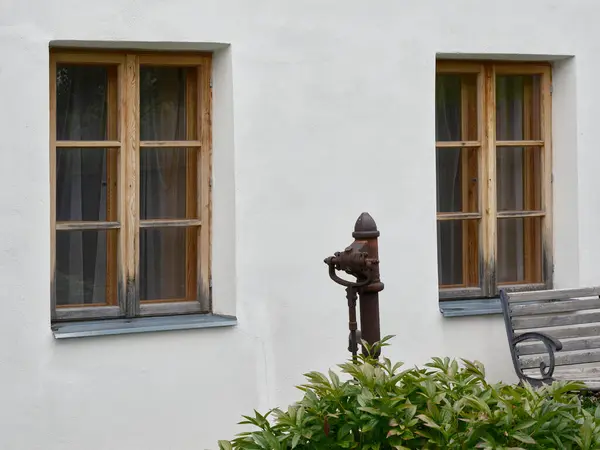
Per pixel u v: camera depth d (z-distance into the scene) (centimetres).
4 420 562
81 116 605
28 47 565
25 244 565
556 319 659
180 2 595
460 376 395
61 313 597
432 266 659
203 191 625
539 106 714
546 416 360
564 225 707
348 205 636
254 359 616
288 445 371
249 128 612
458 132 697
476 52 668
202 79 623
